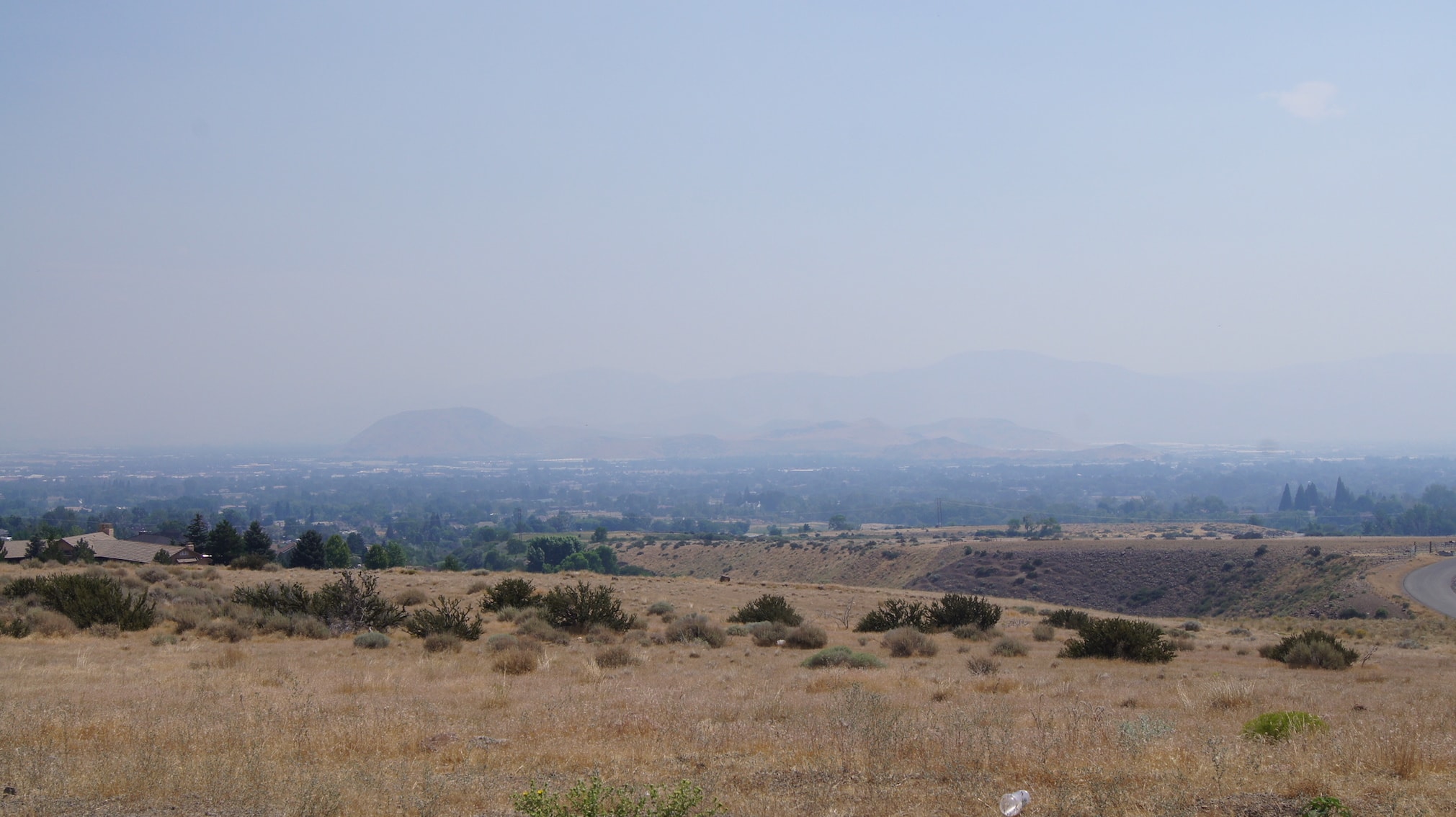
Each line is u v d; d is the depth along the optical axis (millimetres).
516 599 40750
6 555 86438
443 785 9430
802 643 32500
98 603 30688
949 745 11805
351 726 13094
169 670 21125
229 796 9227
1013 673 25078
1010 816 8656
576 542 160750
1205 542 122625
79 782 9516
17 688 17234
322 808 8828
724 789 9914
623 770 10914
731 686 20203
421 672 21859
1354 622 62344
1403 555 100438
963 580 123750
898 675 22812
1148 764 10875
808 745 12109
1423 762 10844
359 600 33188
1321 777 9984
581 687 19234
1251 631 54531
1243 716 15914
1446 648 41094
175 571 58969
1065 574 117125
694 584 67250
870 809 9047
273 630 31188
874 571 141875
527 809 8195
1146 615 100812
